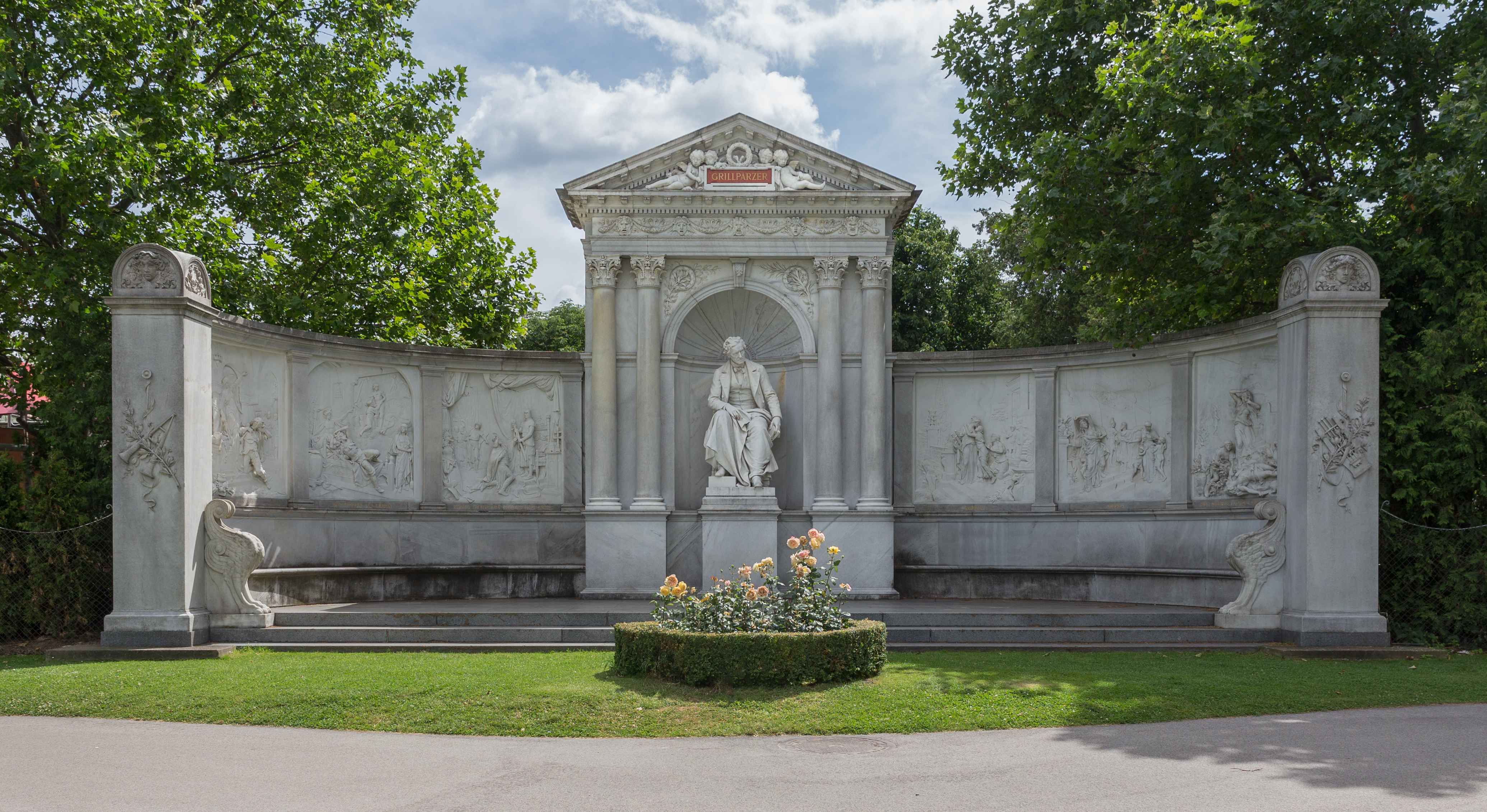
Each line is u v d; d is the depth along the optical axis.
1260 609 18.69
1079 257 24.52
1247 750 11.04
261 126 28.00
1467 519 19.20
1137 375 24.03
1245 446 21.08
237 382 20.92
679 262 24.98
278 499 21.88
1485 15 20.91
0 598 19.73
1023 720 12.36
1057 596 24.25
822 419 24.48
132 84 24.77
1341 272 17.98
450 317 35.12
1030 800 9.12
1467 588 18.75
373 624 18.88
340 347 23.42
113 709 13.22
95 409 21.22
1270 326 20.17
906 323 47.88
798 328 25.36
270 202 28.41
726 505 23.97
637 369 24.56
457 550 25.00
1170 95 20.25
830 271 24.66
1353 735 11.79
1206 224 22.50
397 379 24.66
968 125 27.31
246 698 13.45
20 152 22.48
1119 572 23.30
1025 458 25.47
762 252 24.70
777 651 13.80
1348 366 17.97
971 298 50.16
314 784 9.80
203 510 18.55
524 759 10.76
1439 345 18.91
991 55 26.80
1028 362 25.41
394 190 29.69
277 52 28.11
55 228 24.27
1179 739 11.58
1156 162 21.64
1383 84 21.56
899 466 26.08
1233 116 19.83
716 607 14.75
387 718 12.54
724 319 25.92
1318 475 17.95
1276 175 22.47
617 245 24.58
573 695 13.30
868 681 14.27
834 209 24.62
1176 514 22.70
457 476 25.22
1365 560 17.86
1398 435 19.20
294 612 19.08
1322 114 21.67
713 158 24.73
